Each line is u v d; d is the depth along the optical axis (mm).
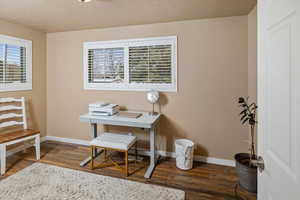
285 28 671
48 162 2633
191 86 2688
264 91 867
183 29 2664
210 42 2562
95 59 3154
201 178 2234
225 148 2598
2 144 2242
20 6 2176
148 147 2967
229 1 2016
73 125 3400
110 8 2225
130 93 2984
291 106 639
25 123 2879
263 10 870
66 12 2361
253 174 1920
